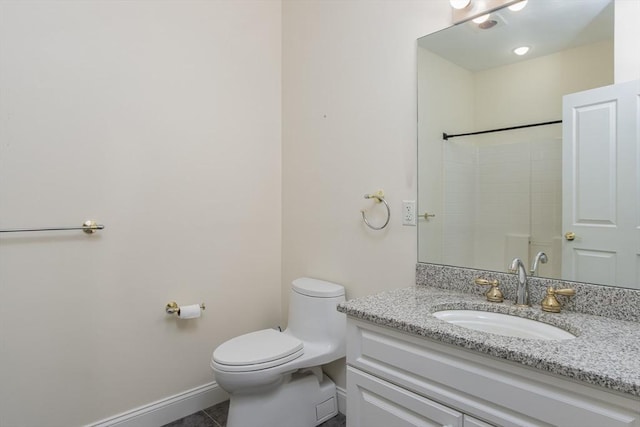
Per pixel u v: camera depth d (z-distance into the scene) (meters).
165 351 1.84
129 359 1.73
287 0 2.26
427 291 1.45
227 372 1.48
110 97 1.67
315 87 2.07
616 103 1.10
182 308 1.83
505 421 0.86
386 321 1.09
